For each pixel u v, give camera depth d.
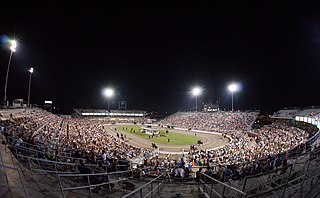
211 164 23.64
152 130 58.69
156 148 39.75
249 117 66.88
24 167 9.98
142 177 14.24
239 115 71.38
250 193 8.80
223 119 73.25
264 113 75.50
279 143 32.38
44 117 51.44
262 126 56.53
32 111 52.31
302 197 6.54
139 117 124.06
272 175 11.39
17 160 10.17
